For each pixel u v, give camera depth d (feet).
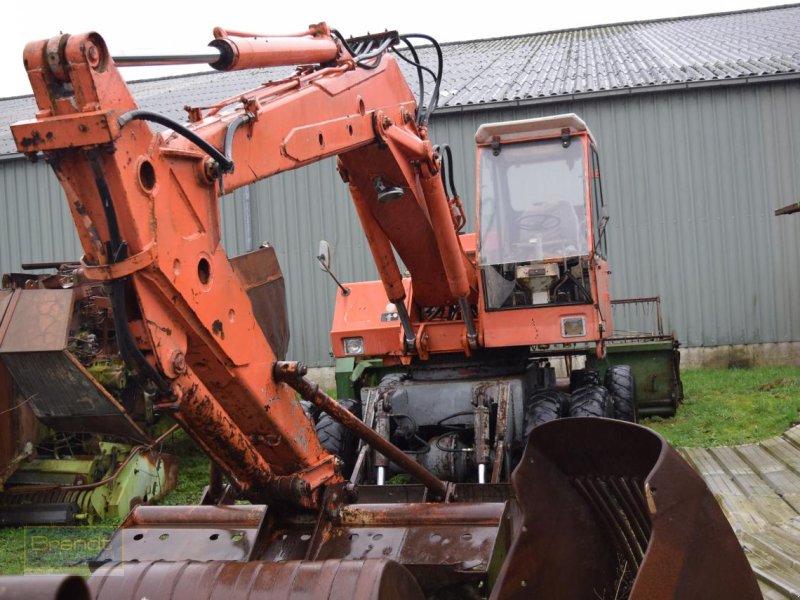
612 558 13.26
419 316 23.09
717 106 48.67
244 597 10.01
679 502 10.13
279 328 25.80
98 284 25.99
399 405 21.66
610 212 49.70
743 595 10.16
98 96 8.79
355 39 17.72
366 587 9.72
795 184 48.24
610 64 57.67
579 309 21.68
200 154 10.34
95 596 10.41
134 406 25.76
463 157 50.52
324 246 20.36
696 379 44.55
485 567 11.93
